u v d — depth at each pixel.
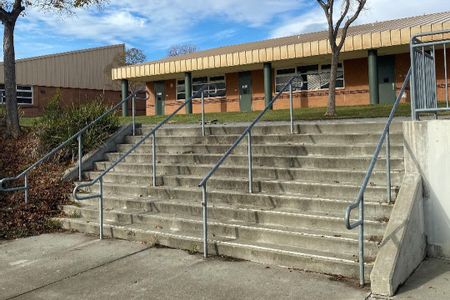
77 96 38.28
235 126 9.62
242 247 6.02
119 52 41.97
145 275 5.58
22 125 14.16
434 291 4.77
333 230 6.08
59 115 11.60
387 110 14.86
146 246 6.78
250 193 7.27
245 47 28.72
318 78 24.52
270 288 5.00
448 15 22.50
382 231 5.70
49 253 6.67
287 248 5.88
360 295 4.73
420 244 5.70
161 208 7.68
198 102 28.94
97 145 10.51
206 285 5.17
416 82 6.24
